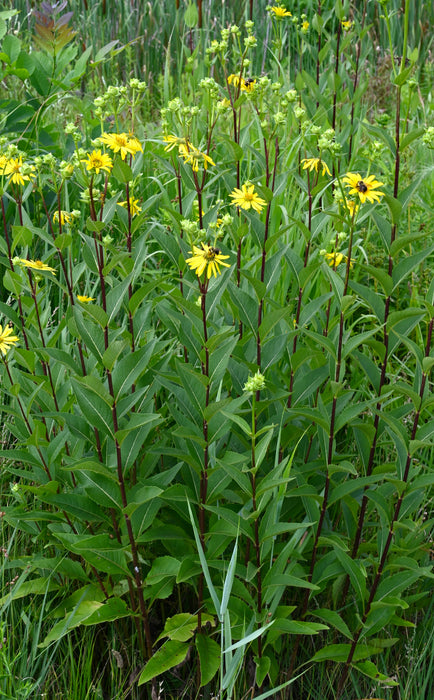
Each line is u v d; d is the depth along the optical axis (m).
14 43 3.58
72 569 2.10
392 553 2.11
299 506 2.20
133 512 1.90
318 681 2.15
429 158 4.11
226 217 1.84
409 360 3.09
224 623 1.73
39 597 2.28
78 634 2.19
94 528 2.19
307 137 3.17
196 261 1.70
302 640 2.22
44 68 3.62
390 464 2.03
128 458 1.83
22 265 2.00
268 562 2.05
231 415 1.70
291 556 1.99
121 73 5.94
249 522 1.85
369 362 1.97
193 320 1.77
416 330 3.12
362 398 2.80
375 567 1.95
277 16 3.86
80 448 2.08
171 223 2.60
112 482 1.86
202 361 1.81
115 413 1.71
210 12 5.70
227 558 2.15
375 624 1.95
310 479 2.21
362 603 2.14
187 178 2.27
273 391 2.05
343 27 3.73
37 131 3.60
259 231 2.08
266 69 5.32
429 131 1.90
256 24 5.74
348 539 2.13
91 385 1.64
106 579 2.20
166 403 2.10
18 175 2.08
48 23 3.49
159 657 1.97
